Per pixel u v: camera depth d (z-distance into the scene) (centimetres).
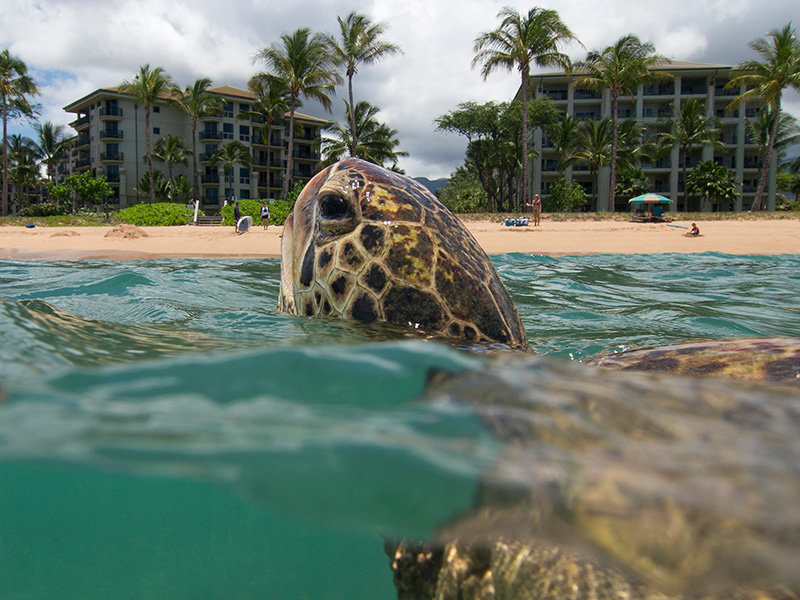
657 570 81
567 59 3403
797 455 94
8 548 155
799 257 1235
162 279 620
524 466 89
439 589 127
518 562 114
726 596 88
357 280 228
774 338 203
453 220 255
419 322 218
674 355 194
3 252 1103
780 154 5503
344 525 99
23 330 167
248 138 6203
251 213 3195
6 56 4216
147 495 157
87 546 158
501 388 117
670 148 5091
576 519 86
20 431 98
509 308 238
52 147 6456
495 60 3459
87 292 505
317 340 194
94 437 95
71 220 3297
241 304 441
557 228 2345
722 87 5544
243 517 161
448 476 88
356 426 101
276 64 4081
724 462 91
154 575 144
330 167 288
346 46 3828
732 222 2645
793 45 3522
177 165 6194
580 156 4762
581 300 575
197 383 121
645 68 3759
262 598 136
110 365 142
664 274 892
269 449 92
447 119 4659
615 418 106
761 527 76
